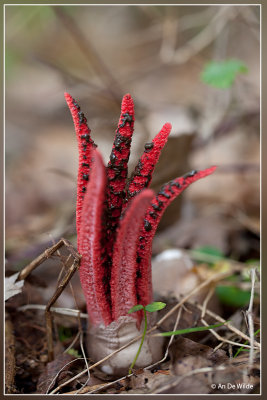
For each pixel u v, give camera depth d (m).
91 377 0.28
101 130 0.50
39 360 0.31
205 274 0.36
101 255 0.27
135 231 0.27
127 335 0.28
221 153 0.57
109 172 0.27
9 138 0.68
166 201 0.27
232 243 0.41
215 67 0.46
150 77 0.78
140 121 0.52
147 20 0.89
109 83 0.60
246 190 0.51
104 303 0.28
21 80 0.81
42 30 0.84
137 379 0.28
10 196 0.56
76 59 0.84
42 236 0.42
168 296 0.33
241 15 0.50
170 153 0.46
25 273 0.30
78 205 0.27
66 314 0.31
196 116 0.54
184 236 0.42
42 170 0.60
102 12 0.86
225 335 0.31
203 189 0.54
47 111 0.75
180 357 0.28
